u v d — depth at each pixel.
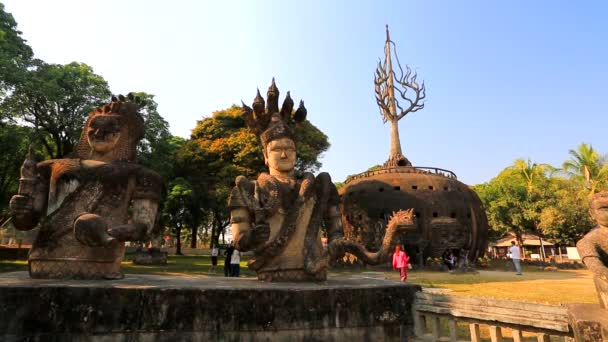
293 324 4.69
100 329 4.13
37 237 5.11
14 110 20.75
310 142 38.84
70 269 5.07
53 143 25.98
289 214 6.05
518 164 45.12
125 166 5.45
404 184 30.61
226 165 35.34
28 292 4.07
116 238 4.86
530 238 55.28
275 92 7.03
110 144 5.71
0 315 3.97
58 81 21.81
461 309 4.84
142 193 5.40
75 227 4.80
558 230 34.53
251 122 7.14
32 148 5.54
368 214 29.70
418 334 5.25
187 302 4.40
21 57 21.69
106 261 5.21
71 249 5.09
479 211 31.97
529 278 21.45
